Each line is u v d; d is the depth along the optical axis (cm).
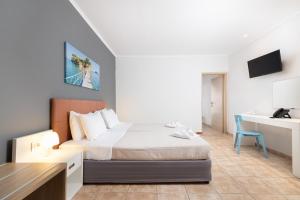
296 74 325
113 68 583
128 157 240
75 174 233
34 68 203
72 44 291
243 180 253
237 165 312
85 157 241
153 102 609
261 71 407
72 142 255
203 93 892
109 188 231
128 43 488
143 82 611
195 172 239
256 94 445
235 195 214
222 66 603
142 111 611
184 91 606
